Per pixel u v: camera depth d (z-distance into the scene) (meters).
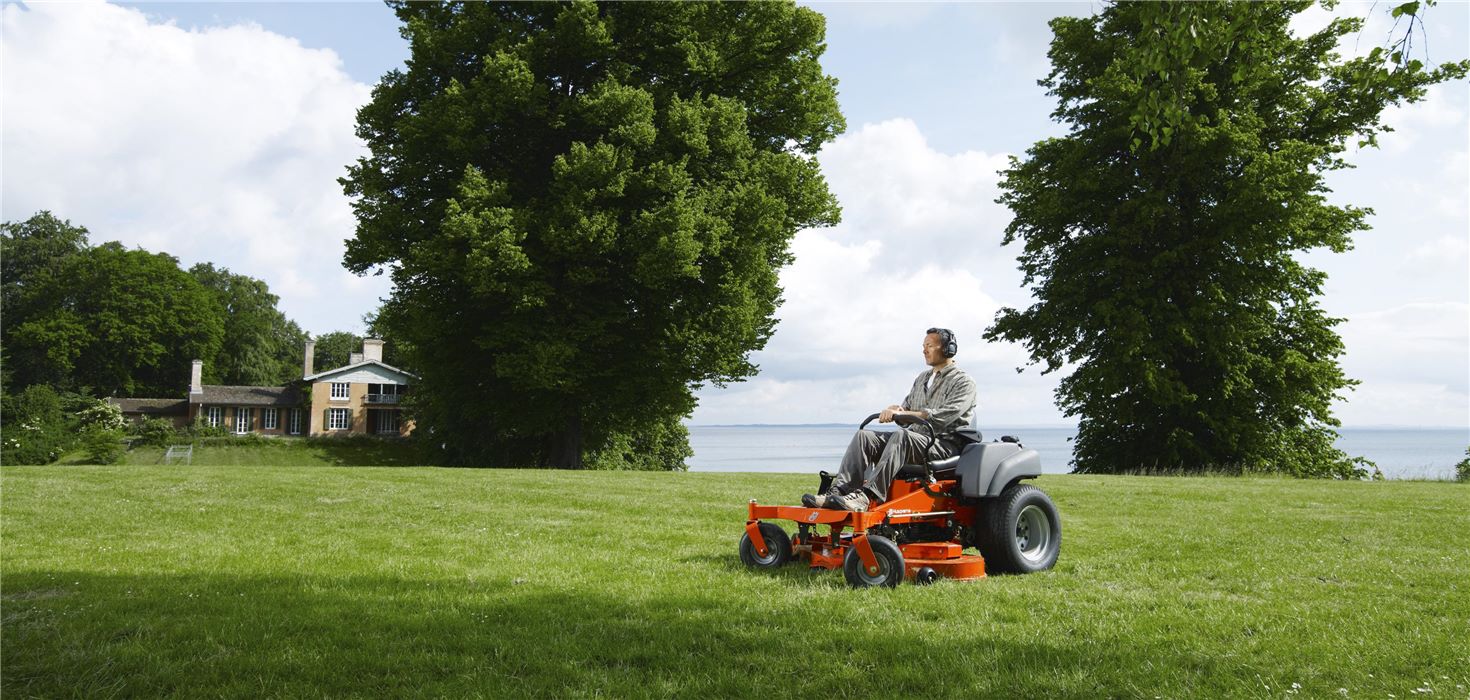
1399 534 8.80
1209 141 24.36
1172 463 25.89
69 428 52.66
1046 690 3.67
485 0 25.56
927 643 4.36
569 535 8.63
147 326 74.75
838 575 6.31
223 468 17.75
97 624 4.70
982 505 6.62
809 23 27.38
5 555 7.19
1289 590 5.84
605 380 27.30
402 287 27.00
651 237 23.59
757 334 28.62
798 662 4.05
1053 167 27.56
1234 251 25.61
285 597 5.45
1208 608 5.18
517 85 23.64
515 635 4.55
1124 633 4.58
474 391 28.72
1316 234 25.89
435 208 25.38
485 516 10.24
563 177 23.61
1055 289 26.88
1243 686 3.70
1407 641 4.39
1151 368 24.31
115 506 11.08
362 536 8.52
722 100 25.41
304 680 3.84
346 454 51.88
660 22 26.12
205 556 7.15
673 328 26.44
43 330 70.00
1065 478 17.41
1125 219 26.25
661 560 7.06
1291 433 26.92
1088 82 25.89
